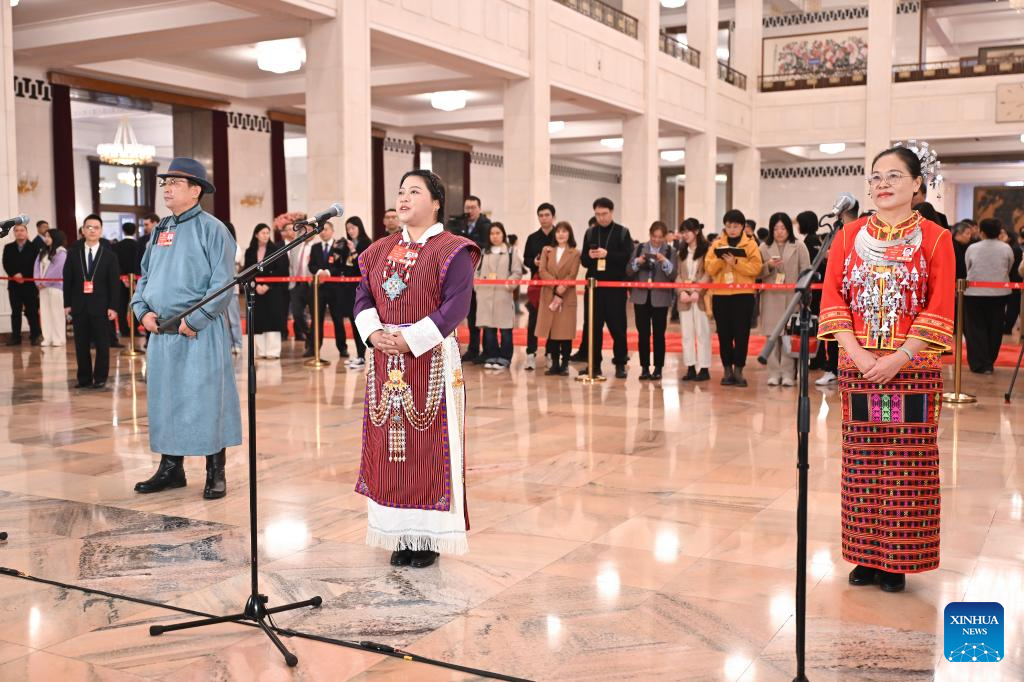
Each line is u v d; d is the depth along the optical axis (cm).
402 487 391
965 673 299
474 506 499
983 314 1048
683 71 2311
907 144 371
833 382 947
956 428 711
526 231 1753
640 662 308
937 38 2961
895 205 361
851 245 374
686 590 374
